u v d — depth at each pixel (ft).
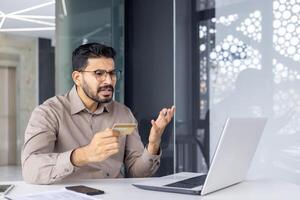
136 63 10.73
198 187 4.26
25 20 19.25
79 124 6.19
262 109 9.00
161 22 10.27
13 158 21.15
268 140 8.86
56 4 10.48
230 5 9.45
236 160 4.44
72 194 4.04
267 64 8.95
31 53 22.76
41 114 5.82
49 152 5.51
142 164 6.02
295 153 8.52
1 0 16.35
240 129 4.15
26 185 4.70
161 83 10.24
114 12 10.83
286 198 4.06
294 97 8.58
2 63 22.00
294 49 8.62
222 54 9.57
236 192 4.30
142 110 10.54
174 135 9.91
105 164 6.10
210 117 9.68
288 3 8.68
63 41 10.46
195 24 9.93
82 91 6.14
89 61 5.77
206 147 9.70
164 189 4.25
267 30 8.95
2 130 21.42
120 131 4.46
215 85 9.65
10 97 22.02
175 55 10.03
